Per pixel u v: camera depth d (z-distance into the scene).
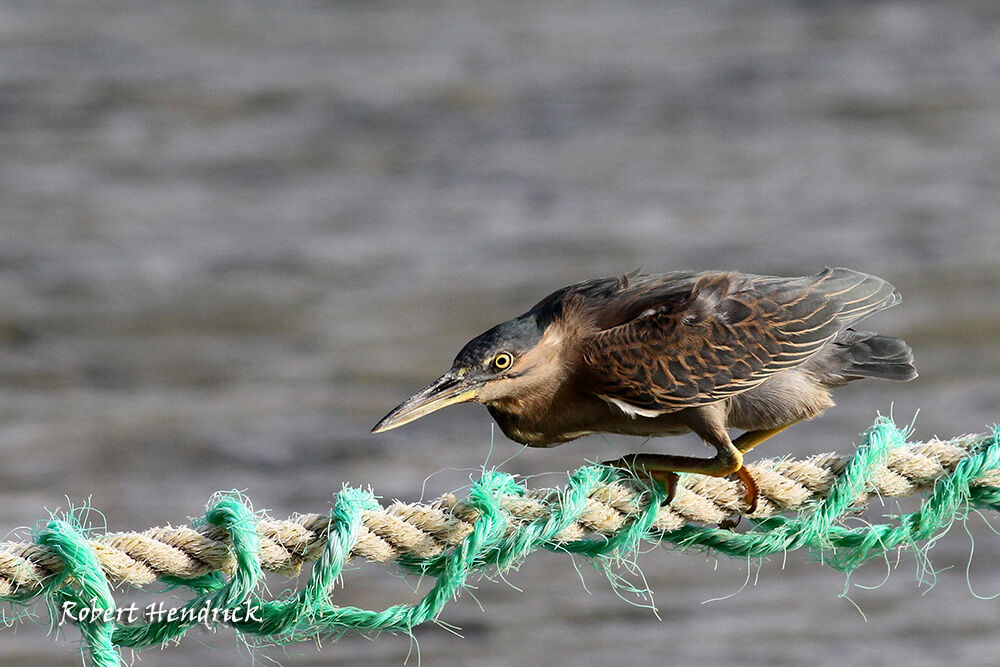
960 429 16.16
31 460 15.53
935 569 13.48
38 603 5.87
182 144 26.73
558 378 6.40
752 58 31.06
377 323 19.61
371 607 12.27
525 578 13.28
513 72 30.67
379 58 31.73
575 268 21.27
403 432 16.50
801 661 11.81
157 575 5.27
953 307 19.62
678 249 21.77
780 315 6.22
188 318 19.75
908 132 26.45
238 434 16.33
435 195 24.45
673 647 11.91
